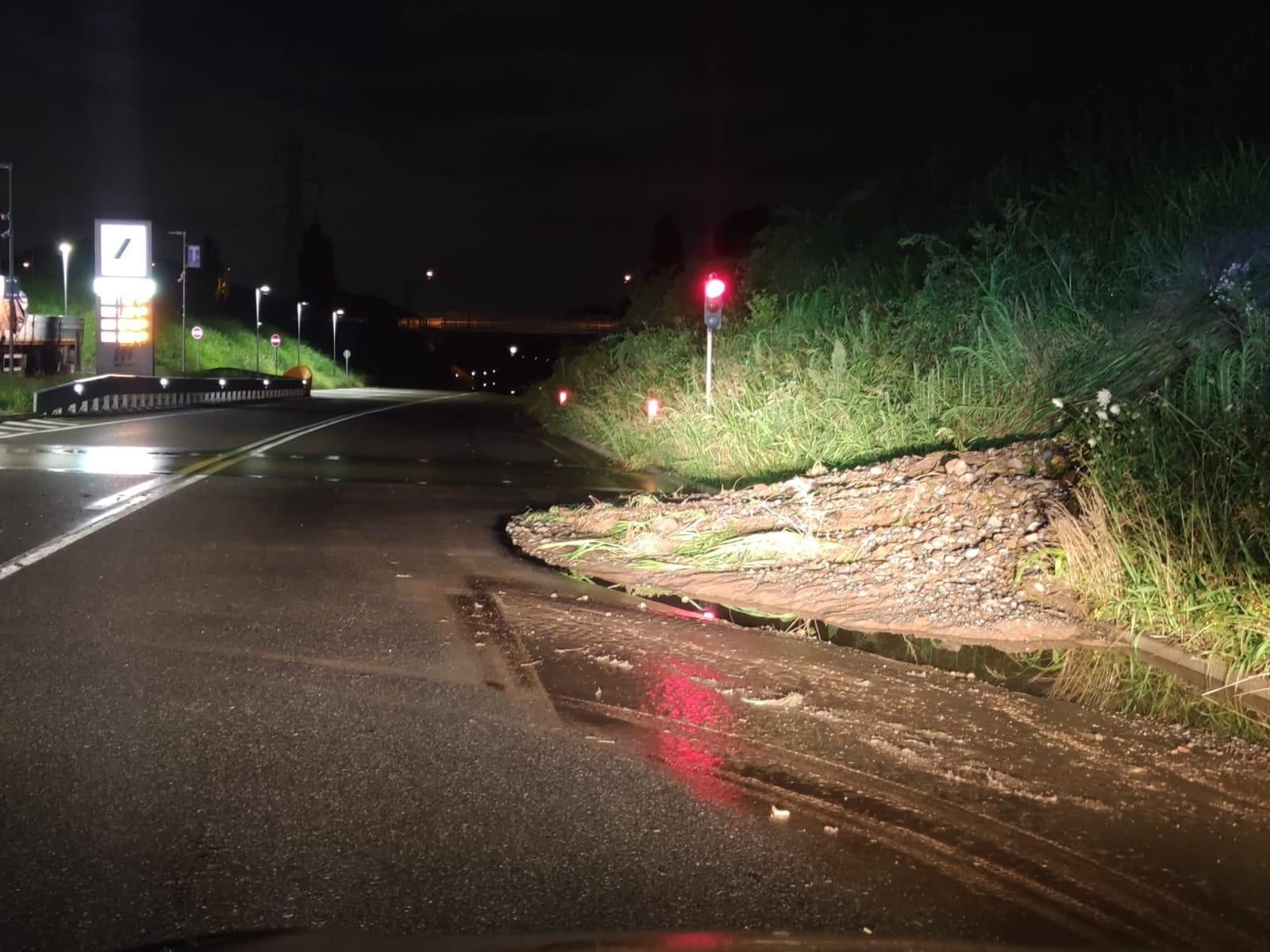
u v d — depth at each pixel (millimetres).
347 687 6312
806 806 4809
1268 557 7734
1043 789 5094
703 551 10469
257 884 3959
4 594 8305
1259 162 16641
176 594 8508
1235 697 6691
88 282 78812
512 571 9961
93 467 17094
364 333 137625
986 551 9383
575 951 3557
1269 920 3902
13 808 4539
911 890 4055
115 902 3801
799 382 19203
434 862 4164
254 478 16625
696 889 4008
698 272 41844
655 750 5453
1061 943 3701
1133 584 8211
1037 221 20156
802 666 7086
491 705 6078
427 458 21859
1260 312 11789
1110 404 10758
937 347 17906
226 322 95438
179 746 5293
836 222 33188
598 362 41031
